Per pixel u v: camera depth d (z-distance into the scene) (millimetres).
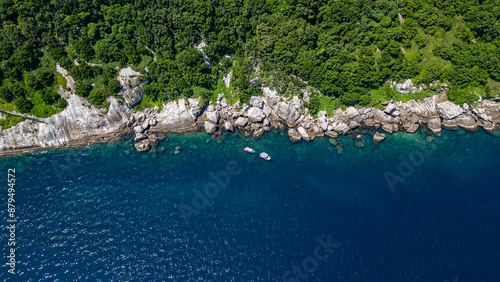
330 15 78625
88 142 78438
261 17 79375
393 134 79688
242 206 68500
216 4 78562
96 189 70500
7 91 73688
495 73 78812
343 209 67625
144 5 77688
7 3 73375
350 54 78750
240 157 76375
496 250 61656
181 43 78938
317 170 74062
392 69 79125
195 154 76875
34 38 75125
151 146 78000
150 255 61438
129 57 78312
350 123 79750
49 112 76125
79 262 60062
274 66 79625
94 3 76750
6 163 74688
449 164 74938
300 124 80000
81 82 76125
